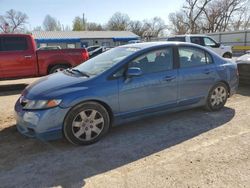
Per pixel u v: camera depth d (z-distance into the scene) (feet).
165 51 16.39
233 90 19.66
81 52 32.22
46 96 13.21
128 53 15.70
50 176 11.18
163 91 16.07
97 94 13.84
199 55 17.93
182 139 14.39
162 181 10.57
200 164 11.73
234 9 175.83
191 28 177.99
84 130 13.82
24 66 29.89
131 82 14.88
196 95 17.61
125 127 16.29
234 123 16.55
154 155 12.70
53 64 31.24
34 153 13.21
